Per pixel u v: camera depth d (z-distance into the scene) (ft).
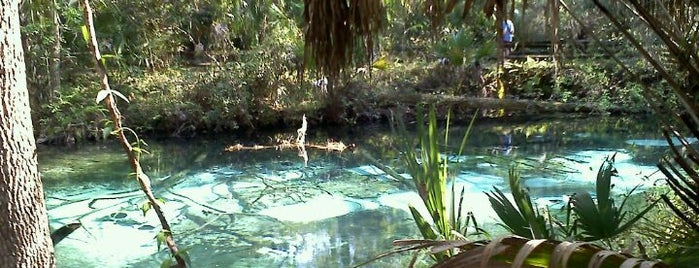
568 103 36.78
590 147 28.17
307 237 17.44
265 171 25.44
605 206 6.01
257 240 17.24
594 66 36.29
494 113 37.06
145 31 34.22
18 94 6.75
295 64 34.68
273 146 30.37
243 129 34.53
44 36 30.42
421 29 35.37
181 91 33.94
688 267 4.27
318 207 20.13
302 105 35.12
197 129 33.65
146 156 28.66
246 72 34.58
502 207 6.38
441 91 38.65
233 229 18.20
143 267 15.52
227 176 24.73
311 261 15.60
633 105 35.86
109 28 32.24
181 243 17.10
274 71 34.68
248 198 21.35
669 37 6.66
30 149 6.89
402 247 4.58
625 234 7.91
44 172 25.11
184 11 35.53
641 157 25.41
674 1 8.20
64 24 32.07
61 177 24.39
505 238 3.42
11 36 6.63
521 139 30.66
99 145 30.63
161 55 35.68
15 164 6.70
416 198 20.85
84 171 25.40
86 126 31.09
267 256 16.06
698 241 5.01
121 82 33.17
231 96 34.19
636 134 30.81
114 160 27.45
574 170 23.44
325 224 18.51
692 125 5.93
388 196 21.25
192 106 33.45
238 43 38.93
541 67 37.76
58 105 30.66
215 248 16.71
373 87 36.35
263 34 35.27
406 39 36.99
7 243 6.68
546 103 36.58
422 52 39.17
